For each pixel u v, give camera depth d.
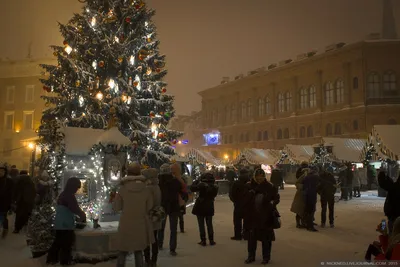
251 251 7.21
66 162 8.51
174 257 7.66
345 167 21.92
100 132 9.23
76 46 15.57
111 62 14.84
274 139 65.75
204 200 8.95
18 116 47.53
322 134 56.75
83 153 8.55
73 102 14.98
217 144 79.00
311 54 62.09
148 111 17.12
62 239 6.93
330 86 56.91
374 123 50.03
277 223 7.11
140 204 5.97
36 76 47.72
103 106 14.55
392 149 21.38
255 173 7.29
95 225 7.55
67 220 6.90
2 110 47.91
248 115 73.12
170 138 18.44
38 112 47.16
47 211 8.08
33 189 10.73
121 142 8.72
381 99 50.91
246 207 7.24
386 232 6.34
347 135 52.62
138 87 15.85
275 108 66.56
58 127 8.69
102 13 15.38
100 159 8.71
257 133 69.94
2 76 48.34
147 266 6.86
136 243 5.79
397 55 51.09
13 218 13.98
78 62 14.79
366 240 9.49
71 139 8.62
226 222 12.82
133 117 15.46
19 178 10.74
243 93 74.62
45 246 7.64
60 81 15.49
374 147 23.81
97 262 7.07
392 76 51.25
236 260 7.40
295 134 61.44
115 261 7.16
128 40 15.52
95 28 14.93
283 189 32.56
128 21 15.14
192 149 34.38
